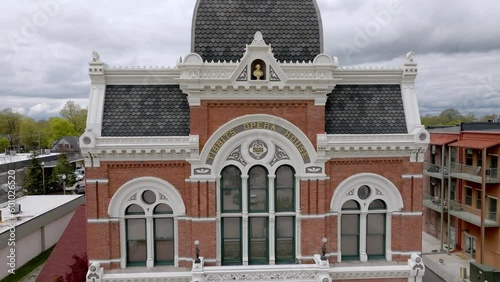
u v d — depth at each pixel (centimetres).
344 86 2047
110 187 1858
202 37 1939
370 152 1936
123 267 1889
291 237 1955
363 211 1981
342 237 2014
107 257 1858
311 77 1836
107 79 1947
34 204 4453
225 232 1933
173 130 1894
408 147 1925
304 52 1975
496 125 4253
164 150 1839
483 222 3509
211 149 1858
